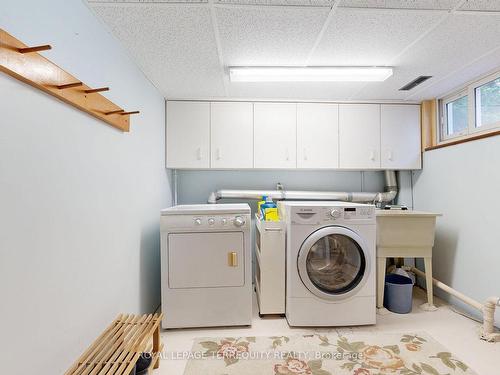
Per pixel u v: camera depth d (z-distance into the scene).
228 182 2.93
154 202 2.21
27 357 0.89
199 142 2.55
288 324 2.00
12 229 0.83
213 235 1.91
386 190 2.91
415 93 2.46
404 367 1.49
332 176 2.98
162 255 1.89
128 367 1.09
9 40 0.79
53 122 1.01
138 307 1.83
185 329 1.92
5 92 0.81
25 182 0.88
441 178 2.47
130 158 1.72
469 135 2.26
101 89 1.18
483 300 2.04
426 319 2.07
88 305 1.23
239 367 1.51
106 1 1.23
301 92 2.40
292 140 2.60
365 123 2.64
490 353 1.61
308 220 1.95
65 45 1.11
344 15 1.36
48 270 0.98
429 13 1.35
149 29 1.47
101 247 1.35
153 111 2.21
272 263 2.09
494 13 1.35
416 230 2.21
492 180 1.97
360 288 1.94
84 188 1.20
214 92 2.39
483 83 2.12
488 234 2.00
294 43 1.63
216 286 1.91
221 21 1.41
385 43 1.63
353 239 1.93
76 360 1.14
